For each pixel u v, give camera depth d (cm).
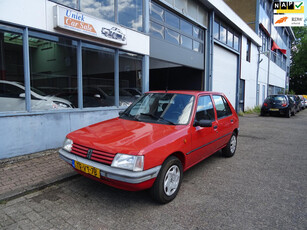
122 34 670
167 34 923
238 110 1670
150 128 334
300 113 1894
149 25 822
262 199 326
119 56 707
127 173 260
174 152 318
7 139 445
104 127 352
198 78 1243
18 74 466
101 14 631
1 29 439
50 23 498
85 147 301
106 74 667
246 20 2048
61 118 538
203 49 1198
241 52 1664
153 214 282
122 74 723
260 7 2056
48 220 267
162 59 894
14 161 440
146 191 347
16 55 462
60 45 544
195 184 378
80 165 297
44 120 504
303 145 679
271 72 2680
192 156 361
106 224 260
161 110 387
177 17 977
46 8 489
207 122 349
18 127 459
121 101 724
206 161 511
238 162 504
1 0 421
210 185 374
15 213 280
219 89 1377
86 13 586
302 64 4488
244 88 1805
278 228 256
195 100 391
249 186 372
